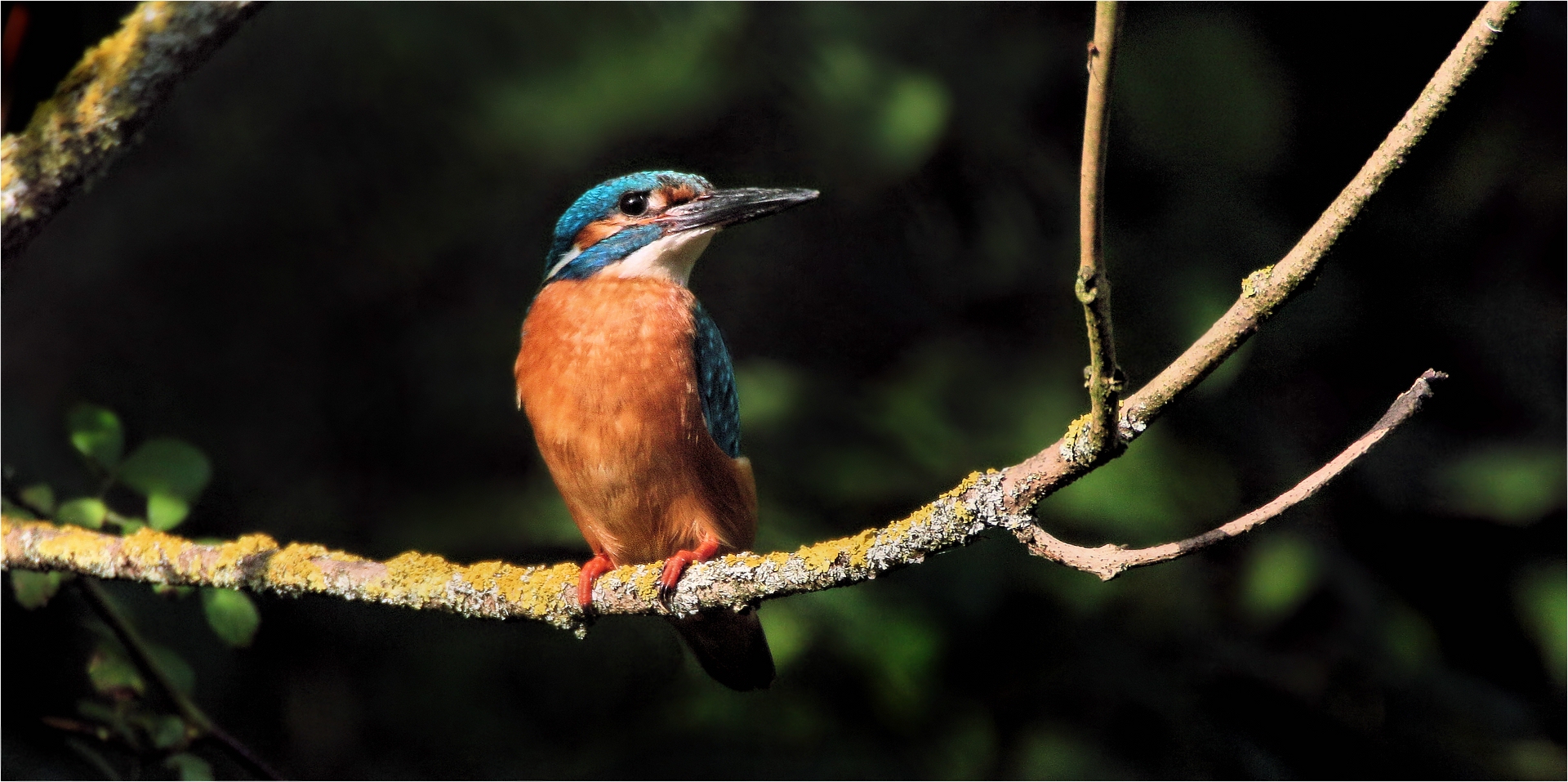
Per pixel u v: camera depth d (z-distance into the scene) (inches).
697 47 391.5
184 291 425.4
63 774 329.4
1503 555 436.1
